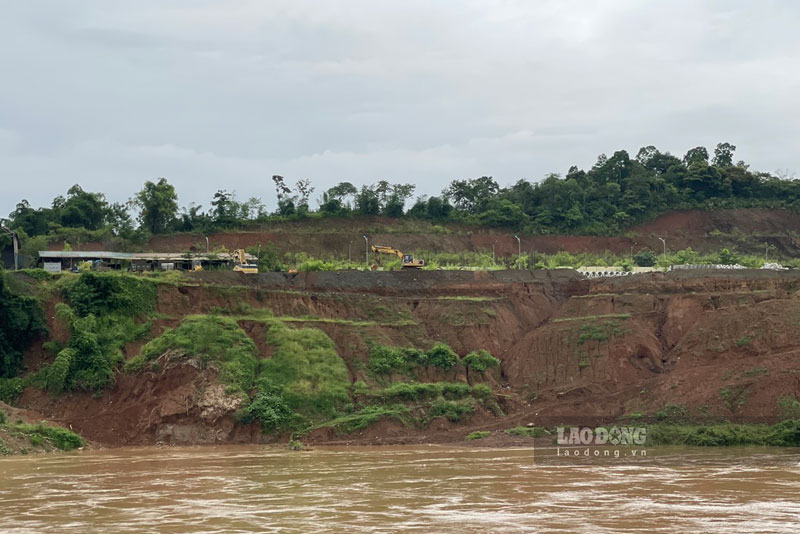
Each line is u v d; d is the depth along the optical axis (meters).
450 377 89.62
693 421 76.44
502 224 170.62
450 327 95.88
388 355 89.75
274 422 79.62
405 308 98.44
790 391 76.06
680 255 153.25
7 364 85.56
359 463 62.94
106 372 83.19
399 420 81.06
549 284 105.31
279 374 84.44
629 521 41.12
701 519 41.41
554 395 86.19
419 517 42.53
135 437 78.94
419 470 58.78
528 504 45.66
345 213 168.75
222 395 80.75
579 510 43.88
